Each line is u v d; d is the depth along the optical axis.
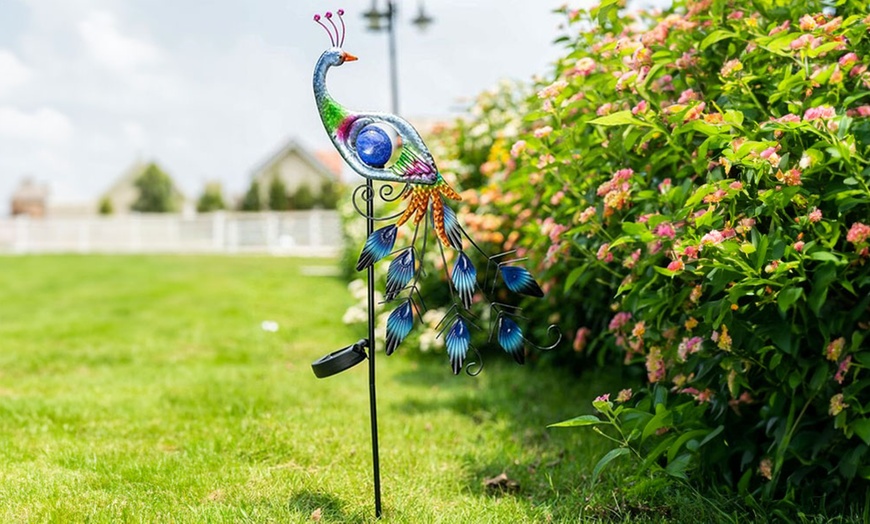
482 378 5.99
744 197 2.96
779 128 2.76
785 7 3.44
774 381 3.03
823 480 2.97
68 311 9.87
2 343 7.46
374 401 2.99
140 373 6.17
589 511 3.11
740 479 3.15
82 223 26.00
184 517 2.93
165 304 10.32
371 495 3.25
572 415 4.68
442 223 2.88
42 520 2.89
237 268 16.47
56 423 4.43
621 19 4.24
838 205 2.78
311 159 50.50
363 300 8.21
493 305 3.01
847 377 2.91
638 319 3.56
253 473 3.48
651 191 3.23
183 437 4.15
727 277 2.77
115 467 3.58
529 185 4.63
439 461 3.86
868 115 2.86
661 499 3.12
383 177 2.81
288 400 5.03
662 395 3.08
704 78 3.56
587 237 3.81
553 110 3.74
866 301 2.76
